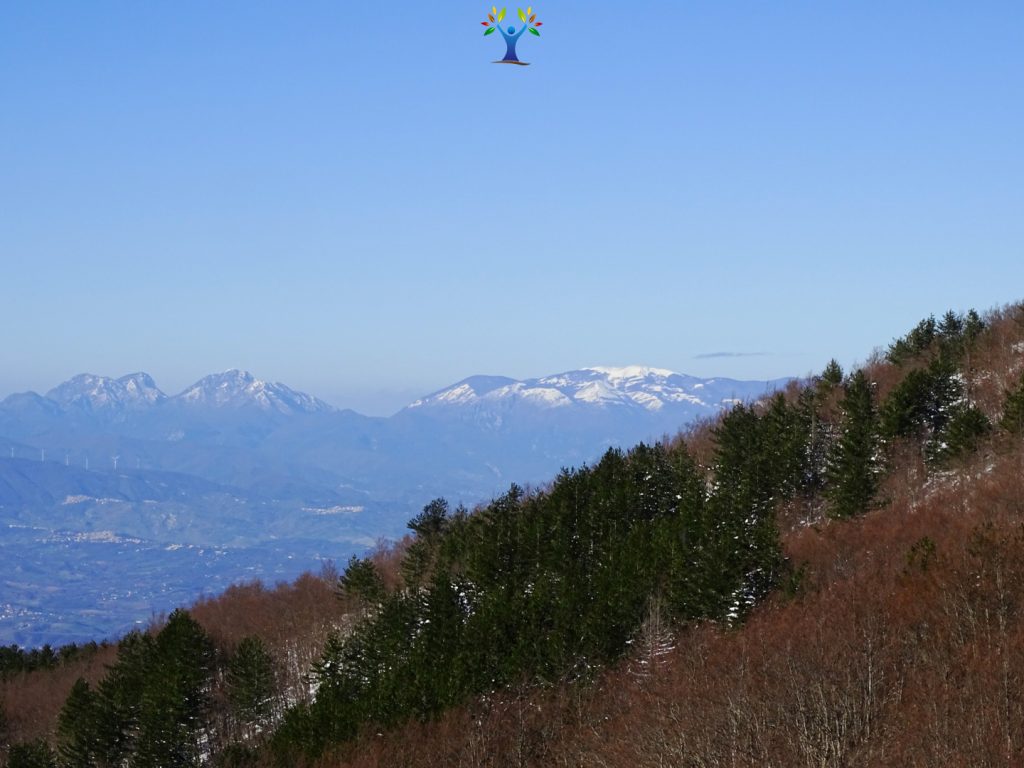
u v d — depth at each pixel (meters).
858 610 49.38
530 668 60.56
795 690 40.38
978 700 37.38
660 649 58.06
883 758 35.84
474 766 53.62
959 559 50.78
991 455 69.12
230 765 68.81
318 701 66.88
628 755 46.03
